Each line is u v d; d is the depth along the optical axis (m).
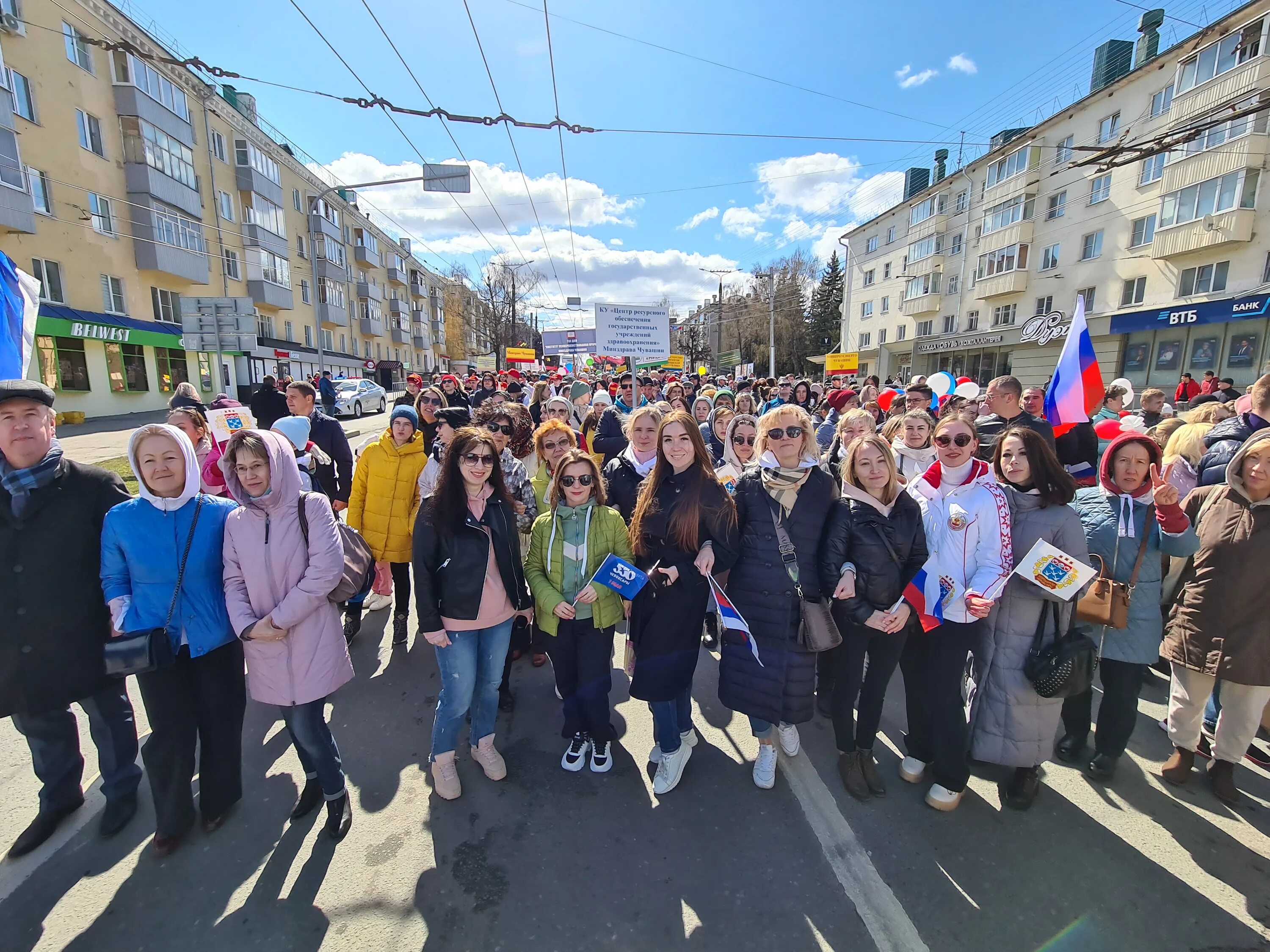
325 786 2.30
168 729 2.20
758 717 2.54
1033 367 24.31
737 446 3.96
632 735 3.12
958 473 2.59
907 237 33.00
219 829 2.37
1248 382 16.55
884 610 2.45
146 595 2.14
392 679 3.64
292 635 2.25
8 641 2.10
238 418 4.11
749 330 54.62
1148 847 2.28
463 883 2.12
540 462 3.89
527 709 3.39
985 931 1.92
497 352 39.56
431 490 3.85
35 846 2.25
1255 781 2.68
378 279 44.97
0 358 2.51
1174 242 18.06
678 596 2.57
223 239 24.73
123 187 19.22
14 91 15.84
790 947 1.87
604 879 2.14
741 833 2.37
